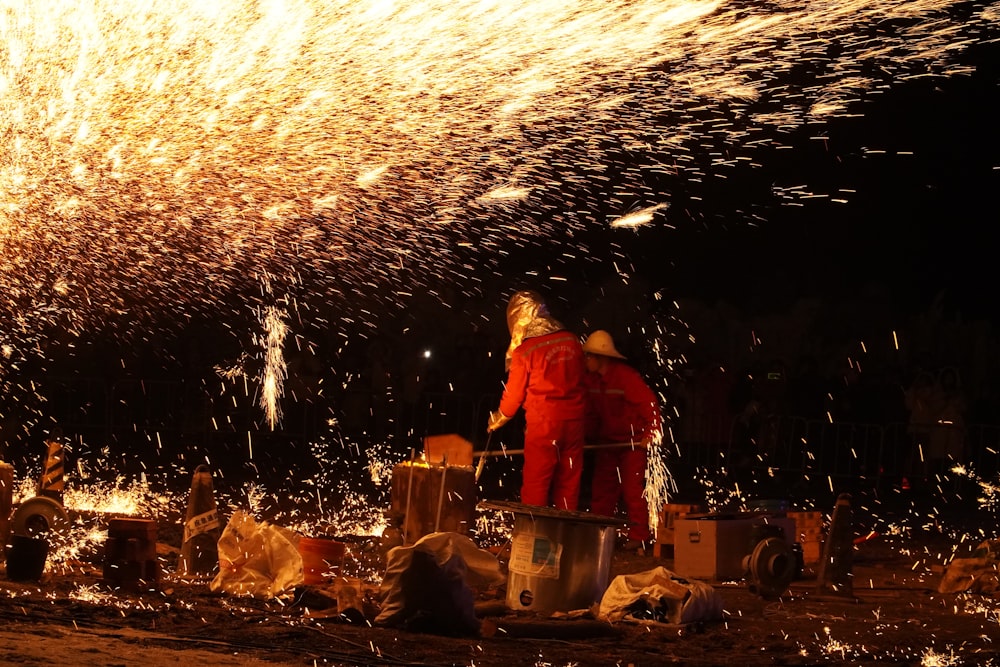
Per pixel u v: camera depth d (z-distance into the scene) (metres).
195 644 7.03
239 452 21.42
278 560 8.84
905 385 20.41
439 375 22.58
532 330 10.90
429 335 26.05
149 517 13.21
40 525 10.42
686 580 8.71
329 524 13.47
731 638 8.00
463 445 10.83
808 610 9.17
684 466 21.38
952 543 13.38
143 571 8.74
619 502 16.88
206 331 24.16
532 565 8.54
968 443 18.92
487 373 22.47
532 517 8.62
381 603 8.04
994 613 9.16
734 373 21.41
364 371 22.52
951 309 28.86
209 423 22.39
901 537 13.83
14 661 5.94
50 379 22.70
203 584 9.12
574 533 8.52
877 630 8.46
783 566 9.70
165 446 21.84
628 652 7.50
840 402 20.50
